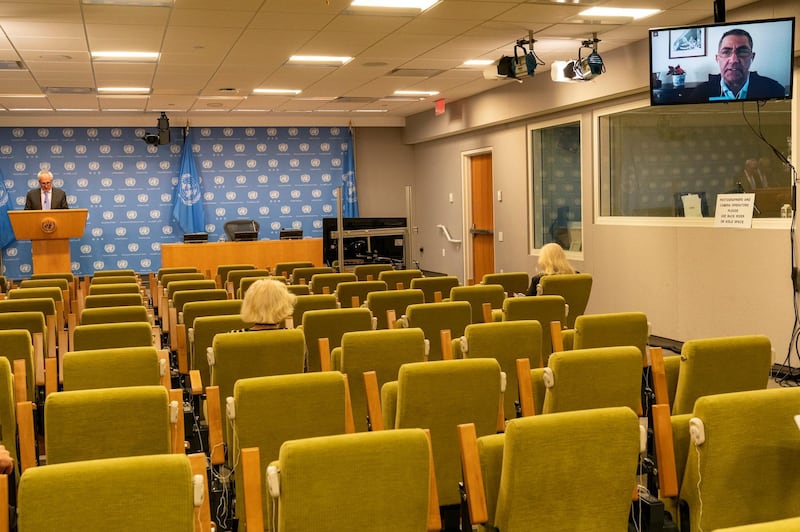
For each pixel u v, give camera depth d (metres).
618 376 3.59
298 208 17.20
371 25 8.31
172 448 3.30
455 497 3.51
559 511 2.54
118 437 3.12
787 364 7.77
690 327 9.20
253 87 12.53
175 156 16.34
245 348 4.29
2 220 15.37
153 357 4.05
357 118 17.19
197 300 7.01
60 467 2.07
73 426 3.06
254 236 14.05
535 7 7.71
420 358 4.39
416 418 3.36
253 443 3.18
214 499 3.82
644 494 2.97
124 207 16.12
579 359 3.51
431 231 17.03
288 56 9.98
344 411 3.25
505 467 2.47
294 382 3.17
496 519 2.55
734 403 2.67
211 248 13.51
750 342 3.84
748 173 8.27
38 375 5.19
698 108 8.96
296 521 2.29
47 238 11.55
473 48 9.74
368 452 2.30
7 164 15.46
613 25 8.59
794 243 7.60
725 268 8.59
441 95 13.90
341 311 5.48
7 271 15.52
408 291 6.55
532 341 4.59
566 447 2.47
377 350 4.30
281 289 4.88
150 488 2.11
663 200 9.66
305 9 7.56
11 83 11.55
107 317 5.95
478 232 14.89
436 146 16.53
